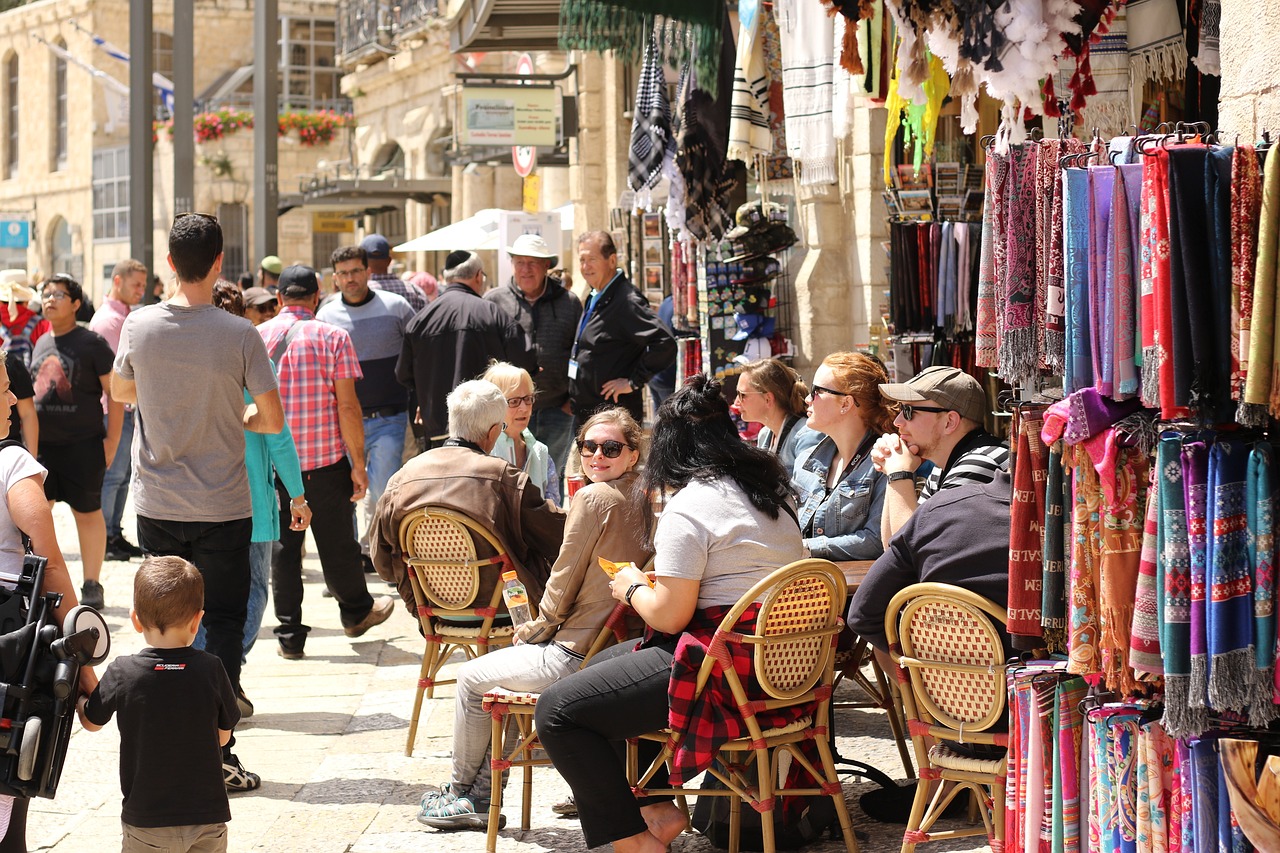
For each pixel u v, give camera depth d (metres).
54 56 54.41
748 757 5.20
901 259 8.22
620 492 5.57
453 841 5.62
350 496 9.28
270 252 18.19
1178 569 3.71
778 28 10.34
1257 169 3.58
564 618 5.58
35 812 6.14
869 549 6.07
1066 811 4.23
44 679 3.94
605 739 4.99
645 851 4.93
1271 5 3.94
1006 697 4.48
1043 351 4.43
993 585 4.51
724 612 4.94
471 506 6.27
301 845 5.60
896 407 6.20
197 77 50.12
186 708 4.61
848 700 6.60
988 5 5.20
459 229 18.88
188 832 4.60
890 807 5.60
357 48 34.91
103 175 51.78
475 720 5.73
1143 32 6.62
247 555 6.64
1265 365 3.50
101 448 10.27
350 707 7.85
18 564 4.29
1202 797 3.80
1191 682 3.67
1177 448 3.71
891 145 7.38
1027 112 6.56
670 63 9.43
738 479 5.06
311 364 8.99
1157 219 3.66
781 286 11.45
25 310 13.16
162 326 6.37
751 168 11.55
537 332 10.54
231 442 6.48
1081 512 3.99
